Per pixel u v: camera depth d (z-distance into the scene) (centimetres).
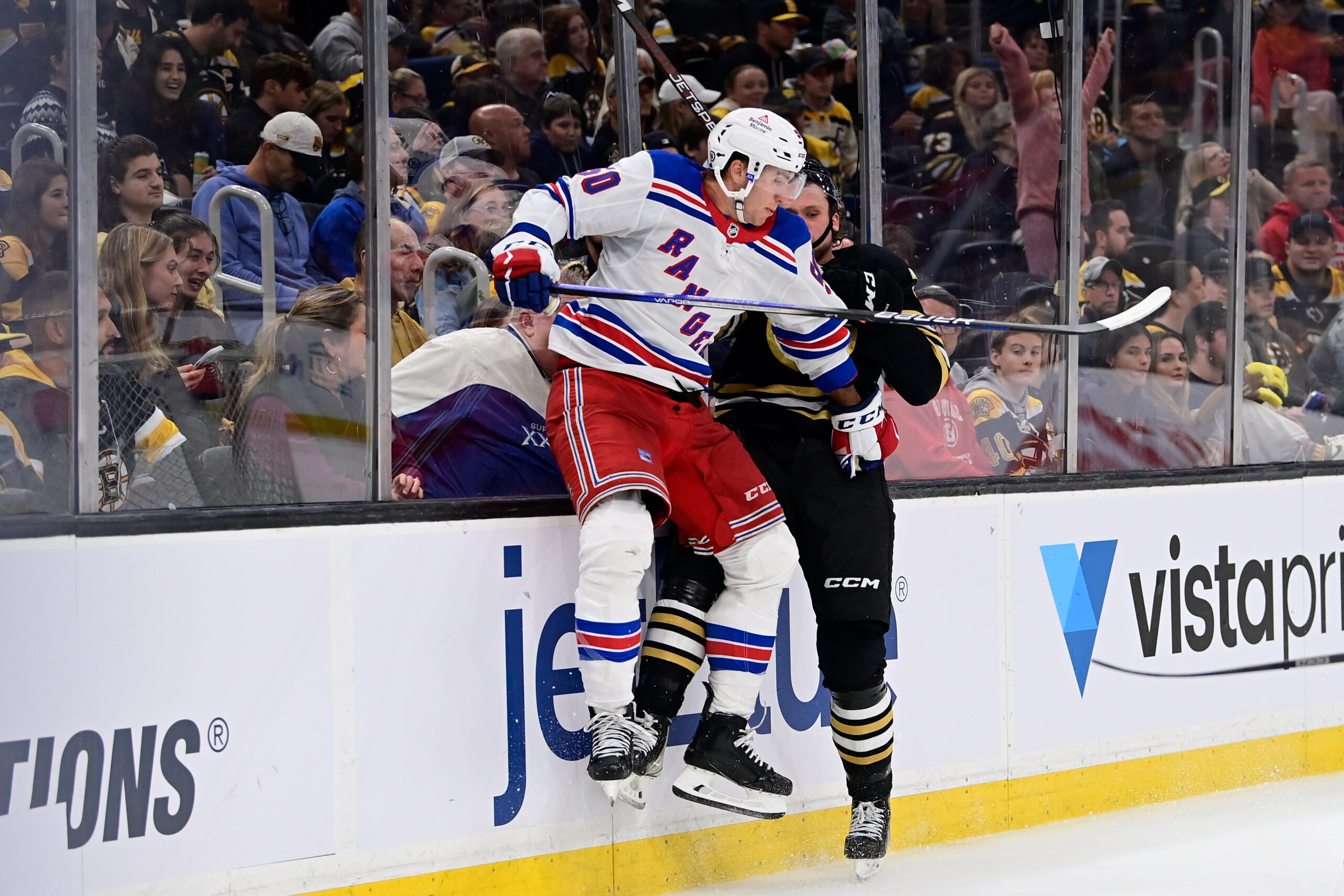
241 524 890
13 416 858
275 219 1107
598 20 1466
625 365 988
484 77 1293
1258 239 1627
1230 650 1534
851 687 1091
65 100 872
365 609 946
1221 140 1535
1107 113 1459
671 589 1064
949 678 1293
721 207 994
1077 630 1394
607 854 1066
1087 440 1464
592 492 958
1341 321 1712
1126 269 1481
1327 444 1706
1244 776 1544
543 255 915
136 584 848
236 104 1247
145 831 849
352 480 1000
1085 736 1399
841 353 1029
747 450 1073
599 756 972
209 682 876
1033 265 1412
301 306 988
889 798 1200
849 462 1080
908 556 1266
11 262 865
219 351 964
